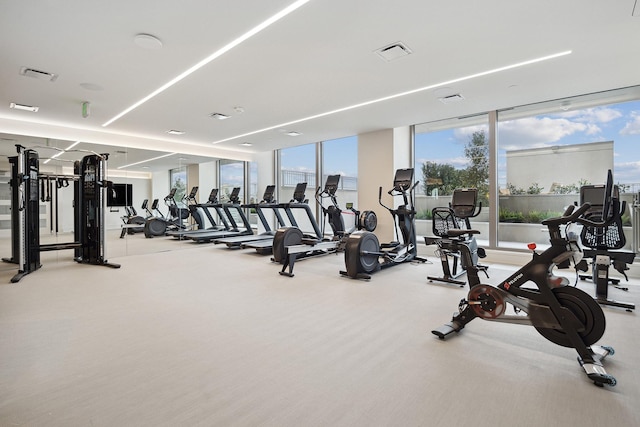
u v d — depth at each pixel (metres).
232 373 2.04
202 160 8.95
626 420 1.59
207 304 3.39
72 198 6.27
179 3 2.56
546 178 5.71
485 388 1.87
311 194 9.00
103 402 1.74
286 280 4.43
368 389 1.86
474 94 4.75
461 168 6.52
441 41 3.19
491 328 2.75
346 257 4.54
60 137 6.38
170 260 5.95
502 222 6.23
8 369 2.07
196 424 1.57
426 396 1.80
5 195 5.76
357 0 2.54
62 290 3.91
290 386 1.90
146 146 7.73
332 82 4.27
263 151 10.05
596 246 3.54
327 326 2.80
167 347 2.39
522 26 2.92
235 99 4.93
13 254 5.45
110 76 3.99
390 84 4.35
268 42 3.21
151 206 7.82
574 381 1.94
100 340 2.51
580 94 4.76
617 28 2.94
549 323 2.18
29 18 2.73
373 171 7.20
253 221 10.25
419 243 6.68
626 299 3.47
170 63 3.65
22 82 4.14
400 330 2.72
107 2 2.53
